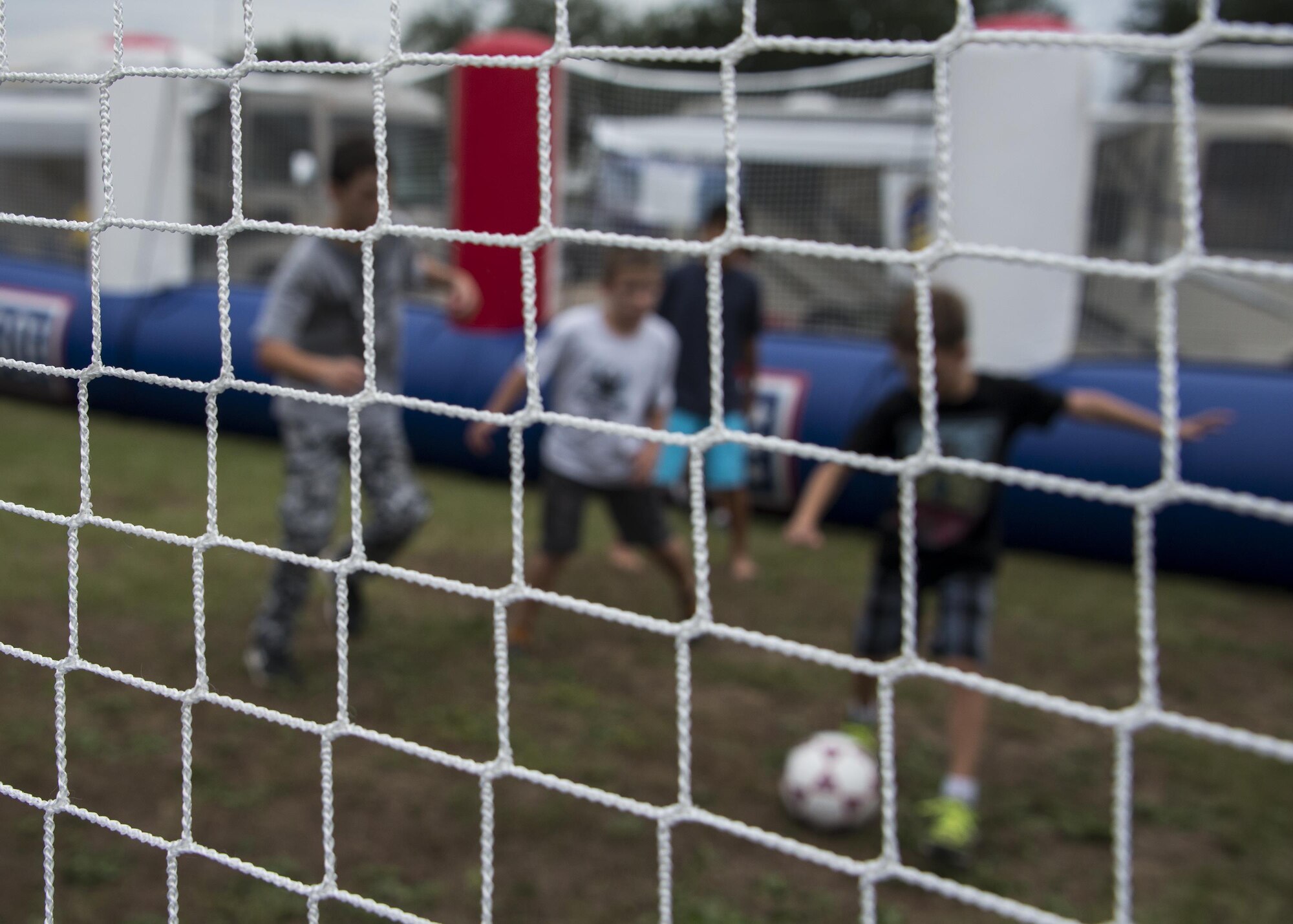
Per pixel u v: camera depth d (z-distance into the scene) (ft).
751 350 17.21
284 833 9.55
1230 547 18.02
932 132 28.07
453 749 11.15
